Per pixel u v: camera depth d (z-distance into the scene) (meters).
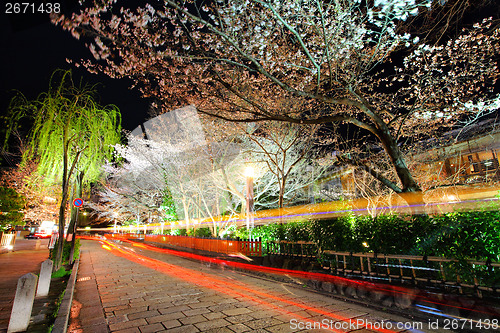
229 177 19.81
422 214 6.46
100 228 72.31
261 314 5.89
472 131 13.95
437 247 5.83
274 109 15.61
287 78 14.35
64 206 11.32
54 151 11.75
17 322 4.98
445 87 12.44
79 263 14.56
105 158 13.52
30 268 12.52
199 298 7.22
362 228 7.68
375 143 16.22
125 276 10.59
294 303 6.70
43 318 5.71
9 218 18.88
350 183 19.78
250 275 10.71
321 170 20.78
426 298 5.59
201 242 19.39
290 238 10.88
